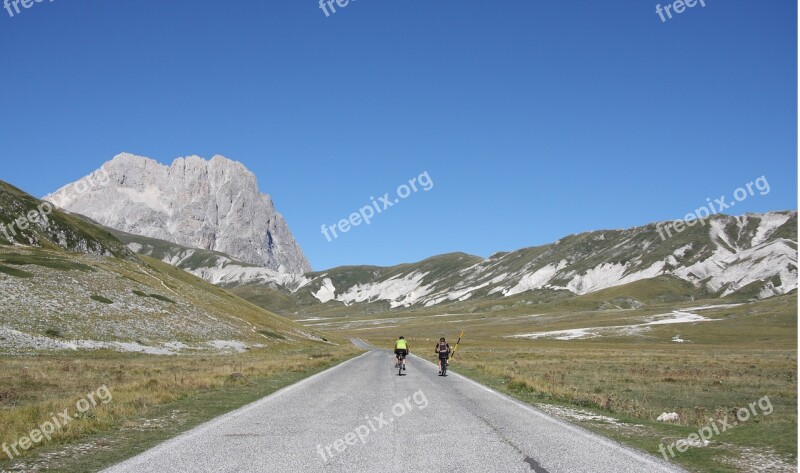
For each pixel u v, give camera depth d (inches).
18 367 1210.6
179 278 4416.8
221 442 442.3
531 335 6043.3
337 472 347.6
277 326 4037.9
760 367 1691.7
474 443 438.3
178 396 719.7
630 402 791.1
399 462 374.3
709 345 4680.1
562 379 1210.0
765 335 5403.5
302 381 995.9
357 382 979.9
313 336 4345.5
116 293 2588.6
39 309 2057.1
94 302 2356.1
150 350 2005.4
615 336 5679.1
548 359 2098.9
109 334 2066.9
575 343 4968.0
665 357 2325.3
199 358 1801.2
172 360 1656.0
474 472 348.2
